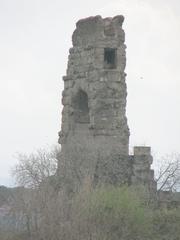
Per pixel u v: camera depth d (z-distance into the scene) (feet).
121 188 415.64
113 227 397.60
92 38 491.72
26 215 411.34
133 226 401.29
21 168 471.62
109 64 492.95
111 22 490.90
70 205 403.34
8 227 423.23
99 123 482.28
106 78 485.56
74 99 500.74
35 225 405.18
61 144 500.74
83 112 502.79
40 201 410.72
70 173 458.50
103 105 484.33
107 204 400.26
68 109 501.56
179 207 447.42
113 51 494.59
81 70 497.46
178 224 419.33
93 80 486.38
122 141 481.05
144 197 435.94
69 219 396.16
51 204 401.90
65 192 426.51
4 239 404.36
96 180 462.60
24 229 418.31
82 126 498.69
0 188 495.00
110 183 463.42
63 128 502.79
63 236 387.75
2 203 477.36
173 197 476.13
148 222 409.08
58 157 473.67
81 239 384.88
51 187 431.02
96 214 395.55
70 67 505.25
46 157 475.31
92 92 485.56
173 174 497.87
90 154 469.57
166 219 423.64
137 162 472.03
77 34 504.43
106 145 477.36
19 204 420.77
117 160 472.44
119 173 467.93
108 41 488.44
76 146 475.31
